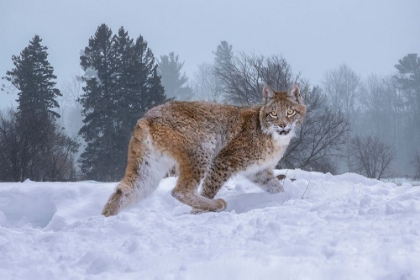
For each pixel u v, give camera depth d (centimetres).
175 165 1073
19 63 5372
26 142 3747
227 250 602
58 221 1130
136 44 5431
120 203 1017
